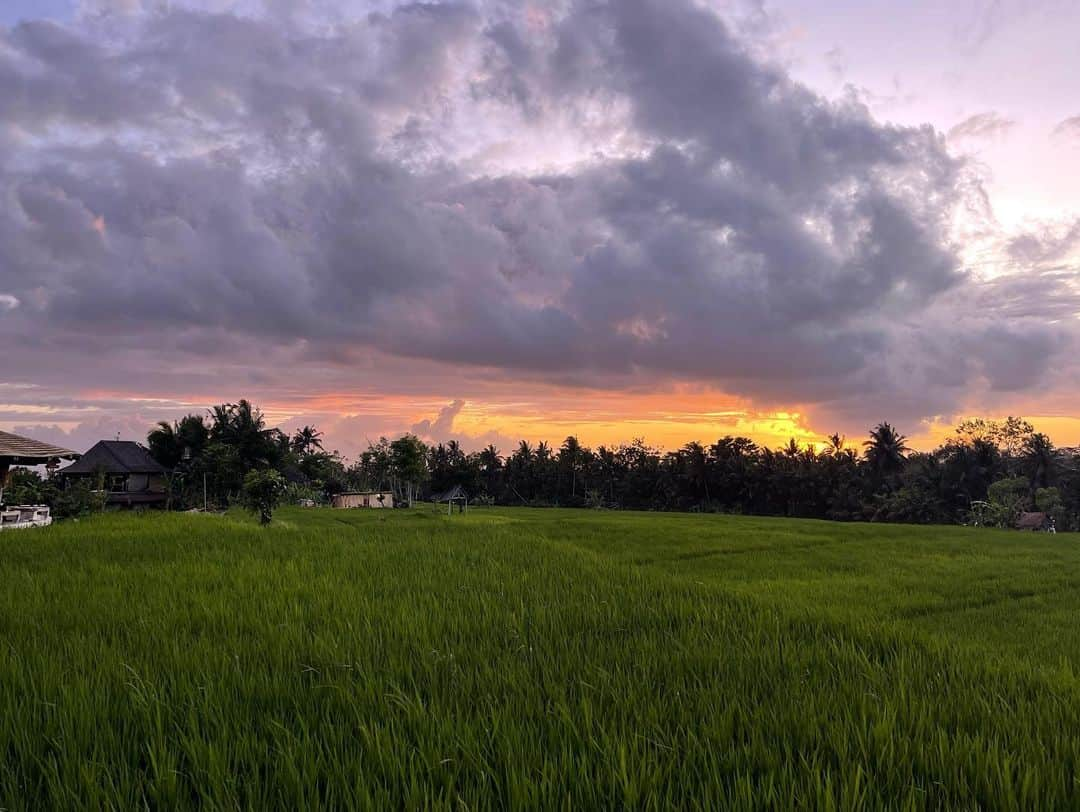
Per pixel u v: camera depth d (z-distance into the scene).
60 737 3.65
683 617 7.55
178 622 6.76
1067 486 95.12
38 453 24.12
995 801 3.22
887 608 16.39
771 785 3.11
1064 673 6.05
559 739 3.75
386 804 2.98
